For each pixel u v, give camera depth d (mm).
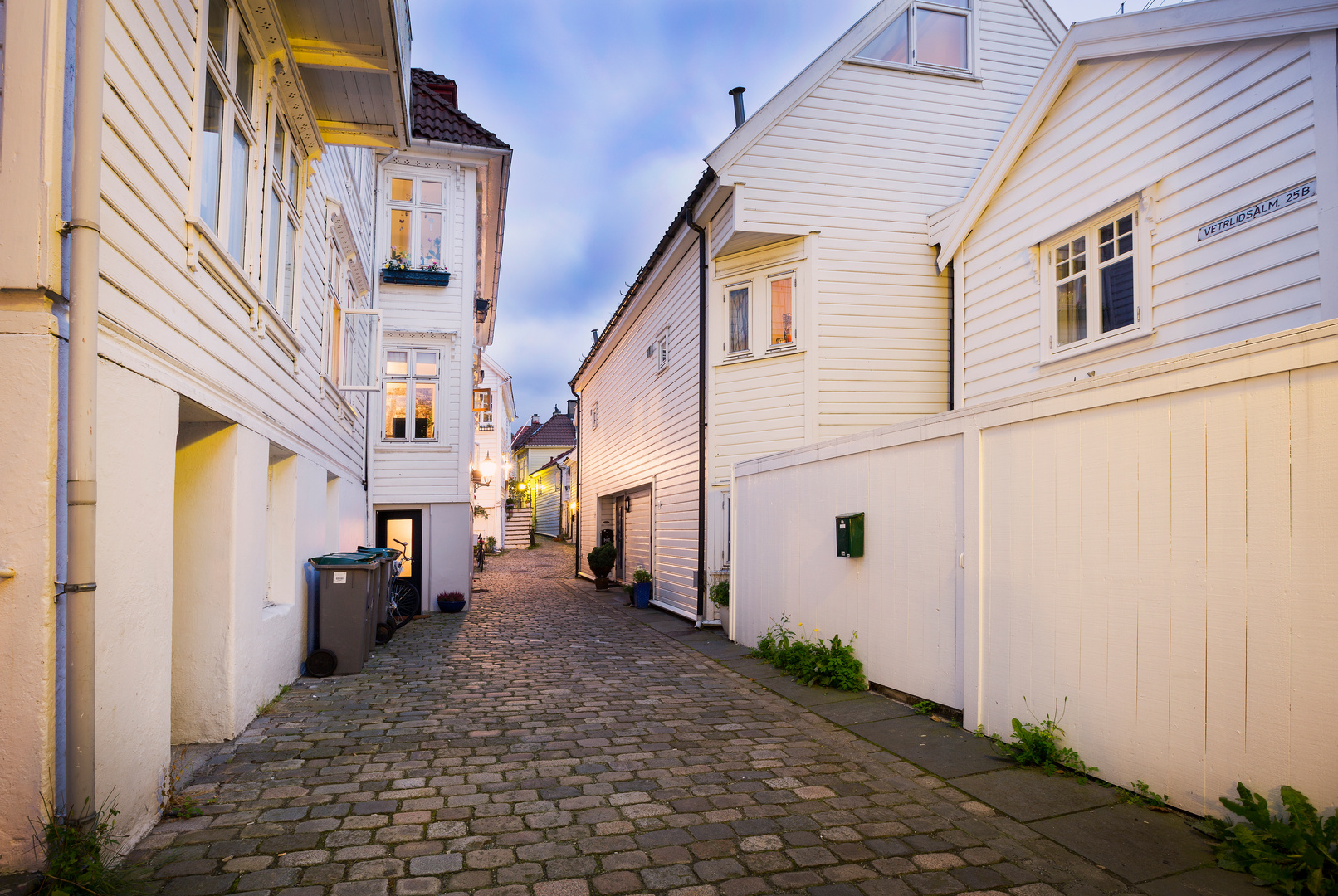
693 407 13109
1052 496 4867
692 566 12961
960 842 3713
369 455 13555
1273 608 3521
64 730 3000
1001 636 5293
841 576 7582
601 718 6211
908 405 11367
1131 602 4258
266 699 6352
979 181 9031
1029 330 8367
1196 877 3275
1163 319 6688
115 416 3367
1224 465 3773
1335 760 3256
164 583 3928
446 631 11578
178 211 4125
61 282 3004
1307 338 3426
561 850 3629
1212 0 6176
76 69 2980
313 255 8203
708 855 3592
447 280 14414
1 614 2887
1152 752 4105
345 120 7566
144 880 3234
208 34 4746
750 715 6312
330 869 3404
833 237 11289
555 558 32656
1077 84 7695
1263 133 5863
